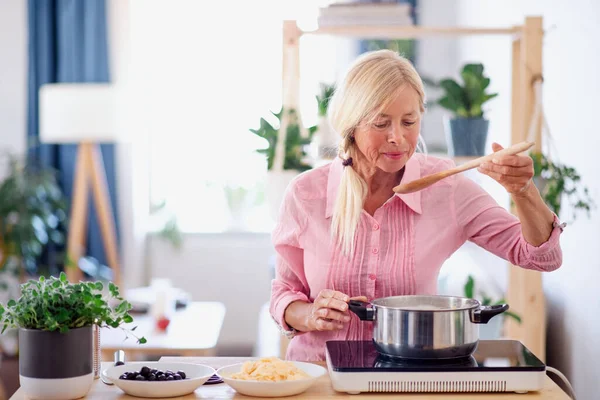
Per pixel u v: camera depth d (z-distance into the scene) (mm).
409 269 1730
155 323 3301
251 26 4980
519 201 1519
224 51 5000
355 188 1715
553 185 2262
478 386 1396
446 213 1745
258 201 5070
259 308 5035
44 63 4672
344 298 1598
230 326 5039
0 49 4777
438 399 1376
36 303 1411
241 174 5074
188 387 1420
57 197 4547
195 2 4969
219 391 1462
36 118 4707
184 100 5043
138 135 4898
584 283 2217
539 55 2441
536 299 2453
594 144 2135
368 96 1596
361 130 1643
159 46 5012
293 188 1801
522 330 2461
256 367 1483
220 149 5066
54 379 1396
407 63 1646
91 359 1446
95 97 4215
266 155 2516
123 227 4812
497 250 1729
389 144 1615
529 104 2443
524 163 1429
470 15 4160
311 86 4805
